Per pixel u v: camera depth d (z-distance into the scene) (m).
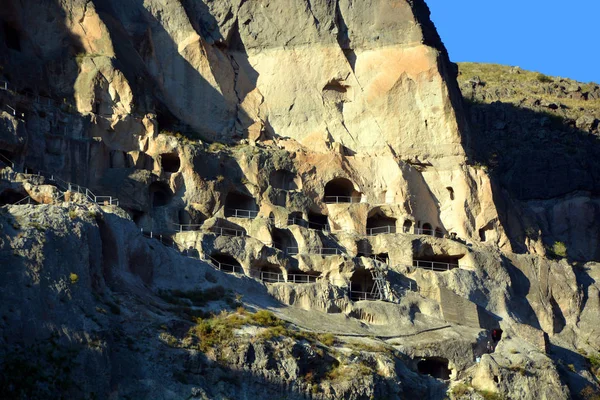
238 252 82.00
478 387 80.00
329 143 93.44
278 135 94.06
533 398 80.06
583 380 85.75
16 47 86.38
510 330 86.25
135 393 66.88
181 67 92.19
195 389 68.44
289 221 88.00
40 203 74.81
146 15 92.50
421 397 77.31
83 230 70.00
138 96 87.81
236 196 88.31
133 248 75.31
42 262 67.06
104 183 83.00
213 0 95.06
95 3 89.62
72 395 64.19
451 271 88.38
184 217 84.19
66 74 86.44
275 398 71.19
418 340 81.44
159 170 85.31
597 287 94.69
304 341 74.62
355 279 86.06
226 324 72.94
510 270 91.56
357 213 90.31
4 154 78.44
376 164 93.38
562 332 91.44
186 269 78.06
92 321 67.06
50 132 82.69
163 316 71.62
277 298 80.69
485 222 94.44
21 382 62.78
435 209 94.19
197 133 90.81
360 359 75.50
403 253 88.38
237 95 93.88
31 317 65.12
